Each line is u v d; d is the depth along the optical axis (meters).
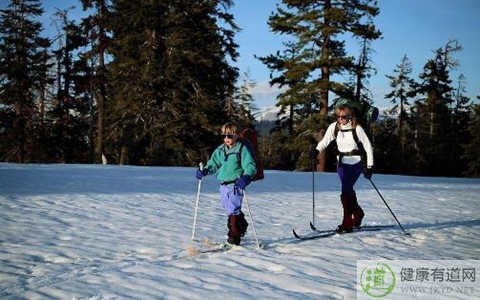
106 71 30.78
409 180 18.52
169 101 28.62
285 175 18.12
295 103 30.73
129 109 28.31
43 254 4.75
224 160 5.46
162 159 28.69
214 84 31.36
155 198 9.38
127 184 11.70
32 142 36.03
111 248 5.09
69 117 39.06
